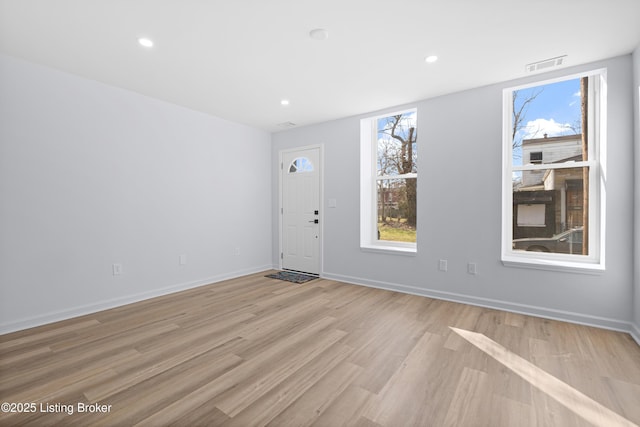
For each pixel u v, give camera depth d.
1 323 2.47
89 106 2.97
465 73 2.82
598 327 2.58
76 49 2.40
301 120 4.34
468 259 3.23
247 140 4.64
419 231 3.54
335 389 1.72
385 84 3.07
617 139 2.49
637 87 2.31
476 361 2.03
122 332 2.50
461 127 3.26
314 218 4.55
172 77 2.93
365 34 2.19
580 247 2.85
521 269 2.94
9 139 2.52
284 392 1.69
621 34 2.16
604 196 2.60
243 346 2.25
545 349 2.19
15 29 2.11
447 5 1.87
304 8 1.90
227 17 1.98
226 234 4.34
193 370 1.92
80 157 2.92
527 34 2.18
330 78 2.94
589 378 1.83
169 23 2.05
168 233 3.65
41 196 2.69
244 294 3.60
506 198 3.14
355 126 4.09
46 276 2.71
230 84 3.08
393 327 2.60
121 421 1.46
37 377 1.84
